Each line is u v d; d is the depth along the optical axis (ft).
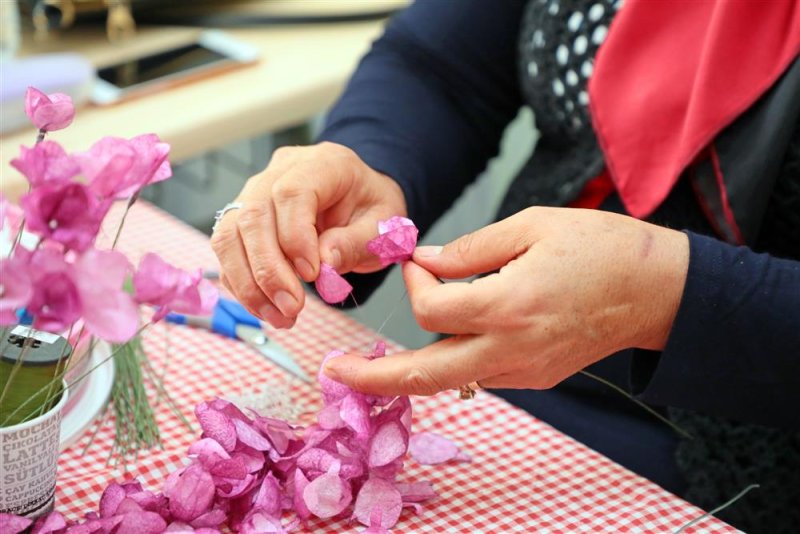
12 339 2.49
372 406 2.67
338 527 2.61
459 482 2.75
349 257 2.96
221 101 4.36
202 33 5.12
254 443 2.63
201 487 2.53
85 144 3.98
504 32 3.72
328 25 5.36
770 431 3.08
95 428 2.84
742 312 2.64
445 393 3.01
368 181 3.08
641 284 2.63
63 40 4.92
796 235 3.10
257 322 3.18
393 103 3.56
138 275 2.24
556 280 2.57
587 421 3.34
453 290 2.58
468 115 3.70
